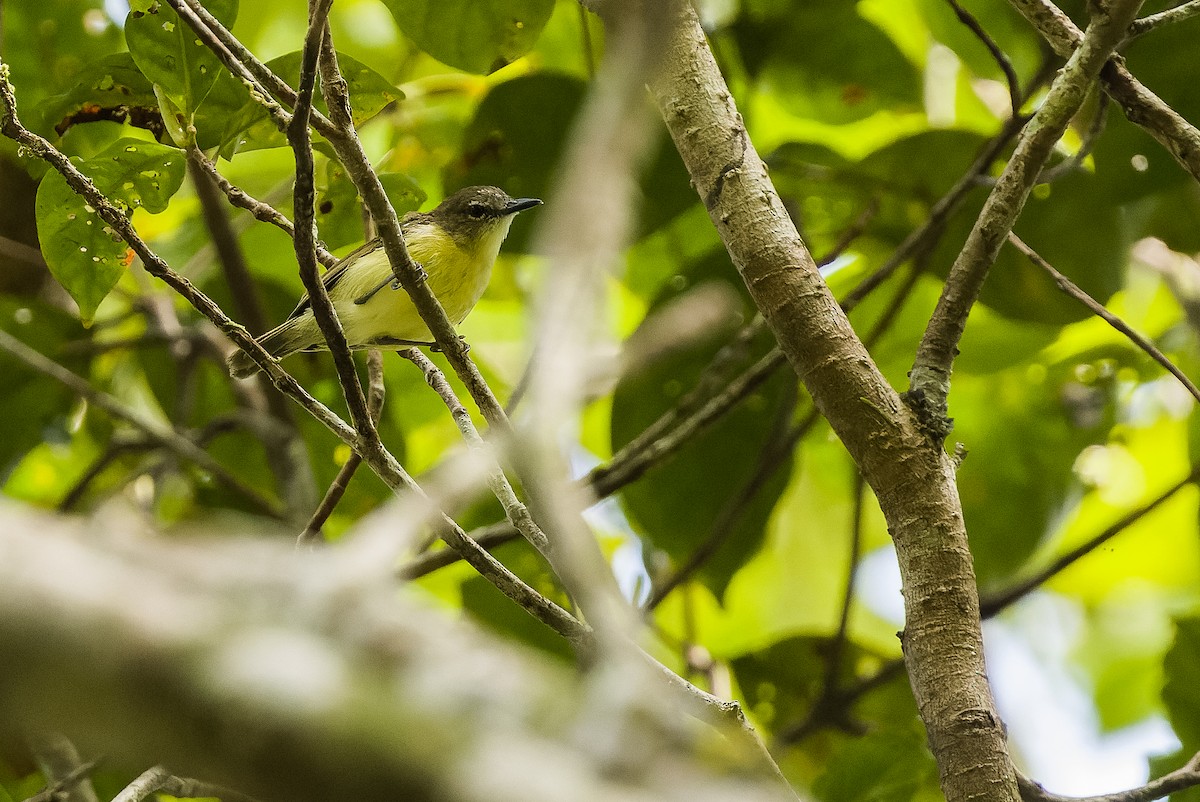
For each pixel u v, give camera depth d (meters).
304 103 6.07
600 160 2.23
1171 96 9.93
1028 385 12.45
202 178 11.34
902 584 6.38
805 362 6.63
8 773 9.93
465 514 11.81
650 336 2.96
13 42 11.90
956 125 12.25
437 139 12.76
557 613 6.36
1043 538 12.12
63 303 13.30
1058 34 7.18
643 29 2.26
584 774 2.29
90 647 2.10
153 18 7.16
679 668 12.23
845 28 11.32
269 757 2.14
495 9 8.91
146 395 14.28
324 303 6.46
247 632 2.26
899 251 9.74
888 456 6.43
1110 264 10.69
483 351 14.11
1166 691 10.43
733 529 11.20
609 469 9.63
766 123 13.38
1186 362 12.90
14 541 2.17
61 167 6.66
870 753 8.88
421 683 2.33
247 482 13.05
